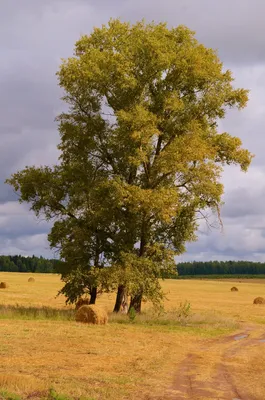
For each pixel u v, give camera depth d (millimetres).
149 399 10445
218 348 19734
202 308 44281
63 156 34469
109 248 31828
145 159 30391
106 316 27109
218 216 32531
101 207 30797
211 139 33125
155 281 31078
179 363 15336
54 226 32062
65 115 33906
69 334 21125
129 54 31906
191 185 31000
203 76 32156
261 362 16312
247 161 33156
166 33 33281
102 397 10398
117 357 15812
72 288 31906
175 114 32781
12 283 72938
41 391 10352
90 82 32219
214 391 11500
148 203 29219
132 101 32562
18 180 33188
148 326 27516
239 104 33375
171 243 33219
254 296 67000
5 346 16719
